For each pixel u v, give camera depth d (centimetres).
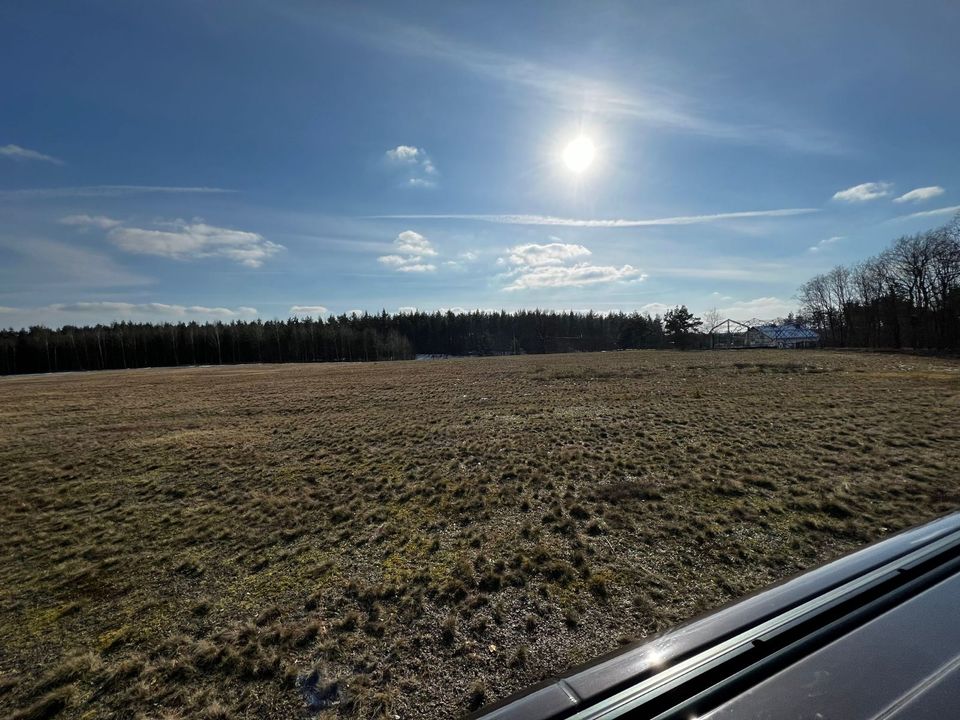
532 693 95
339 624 276
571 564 336
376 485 564
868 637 102
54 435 1027
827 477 509
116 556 399
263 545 407
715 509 432
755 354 3297
